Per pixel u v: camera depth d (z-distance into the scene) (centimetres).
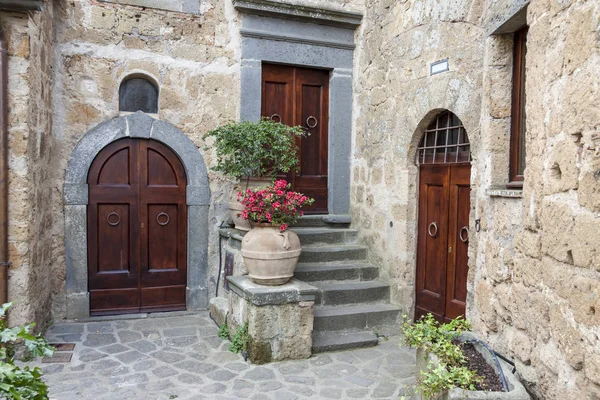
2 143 355
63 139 461
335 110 558
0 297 358
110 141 475
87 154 468
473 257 362
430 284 441
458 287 405
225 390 323
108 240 486
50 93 444
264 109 540
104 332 437
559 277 191
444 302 421
